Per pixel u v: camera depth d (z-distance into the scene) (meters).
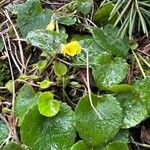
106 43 0.15
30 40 0.15
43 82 0.14
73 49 0.14
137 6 0.15
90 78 0.15
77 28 0.16
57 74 0.14
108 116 0.13
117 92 0.14
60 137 0.13
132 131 0.14
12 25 0.16
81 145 0.13
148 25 0.16
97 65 0.14
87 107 0.14
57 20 0.16
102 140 0.13
